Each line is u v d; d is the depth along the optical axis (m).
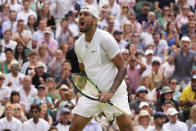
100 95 13.57
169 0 36.97
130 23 30.95
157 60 27.31
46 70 27.38
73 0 32.72
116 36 28.88
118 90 14.04
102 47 13.76
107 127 22.80
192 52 28.92
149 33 32.00
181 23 35.28
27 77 24.69
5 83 25.61
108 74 13.91
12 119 22.20
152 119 23.64
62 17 32.31
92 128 21.92
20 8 33.09
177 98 26.84
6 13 30.89
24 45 28.83
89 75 13.98
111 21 30.44
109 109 14.06
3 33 30.06
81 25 13.66
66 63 26.31
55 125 22.44
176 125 23.11
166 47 31.17
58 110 23.70
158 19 35.25
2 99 24.64
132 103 24.44
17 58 27.86
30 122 22.30
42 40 29.52
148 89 26.56
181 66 28.70
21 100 24.59
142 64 27.38
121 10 34.38
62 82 26.14
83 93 13.88
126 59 27.17
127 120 14.20
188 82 28.59
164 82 27.03
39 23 30.14
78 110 14.16
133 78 27.20
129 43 29.08
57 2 32.22
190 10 37.41
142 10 34.19
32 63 26.83
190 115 24.05
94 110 14.12
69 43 28.78
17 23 29.86
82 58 14.02
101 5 32.91
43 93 24.34
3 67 26.89
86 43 13.85
